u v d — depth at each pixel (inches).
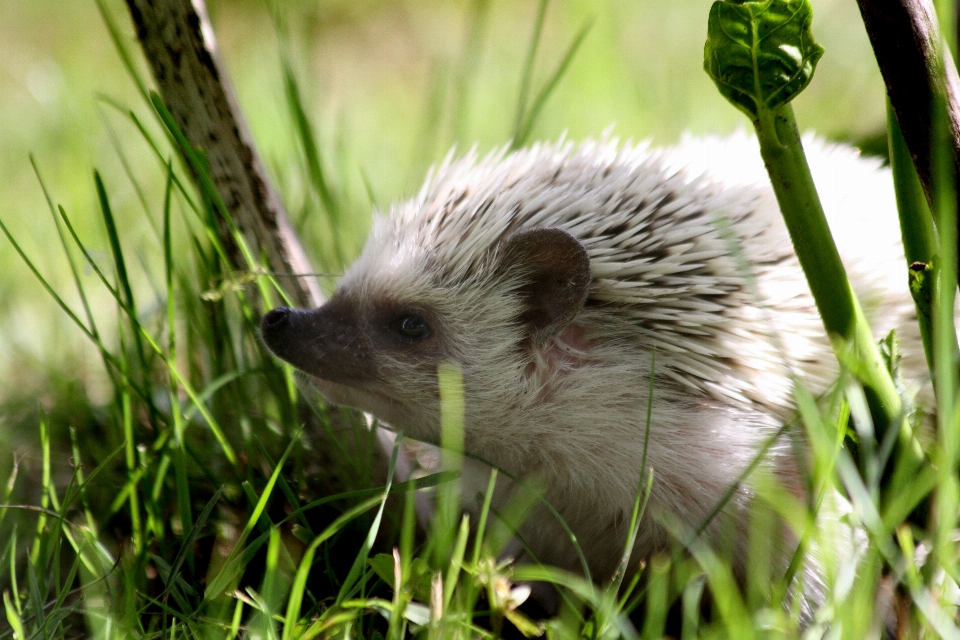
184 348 45.9
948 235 40.9
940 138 40.9
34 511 43.6
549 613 43.1
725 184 43.6
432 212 43.7
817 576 42.3
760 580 41.6
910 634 41.3
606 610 40.9
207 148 43.3
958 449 41.2
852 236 43.2
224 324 44.2
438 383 43.3
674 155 44.1
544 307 43.1
